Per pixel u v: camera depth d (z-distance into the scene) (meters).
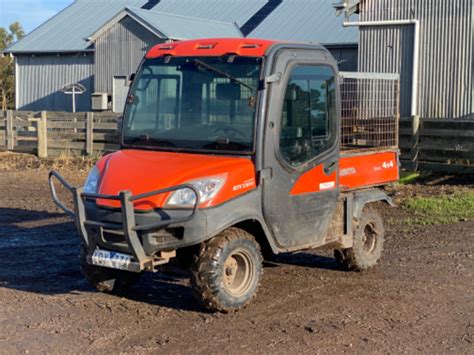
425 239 10.22
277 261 8.84
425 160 16.39
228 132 6.61
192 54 6.98
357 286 7.66
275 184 6.64
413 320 6.48
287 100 6.72
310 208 7.09
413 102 18.69
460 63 18.05
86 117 20.03
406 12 18.69
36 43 33.44
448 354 5.64
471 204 12.81
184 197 6.17
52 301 7.06
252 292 6.65
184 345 5.79
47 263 8.76
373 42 19.25
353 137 9.55
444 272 8.31
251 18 30.66
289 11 30.05
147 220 6.21
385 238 10.30
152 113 7.08
